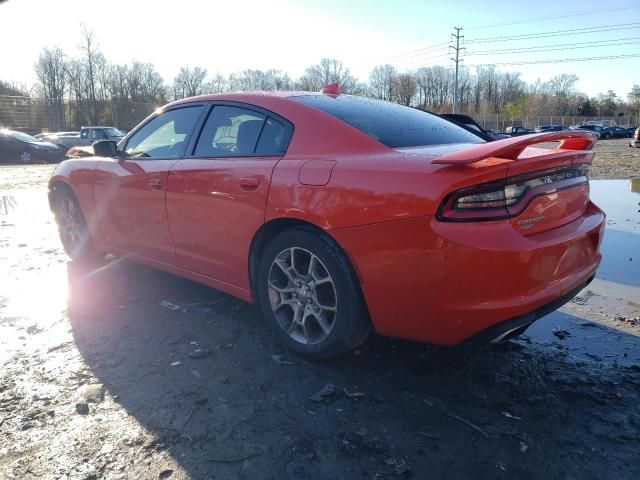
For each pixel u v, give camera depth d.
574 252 2.53
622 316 3.57
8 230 6.48
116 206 4.01
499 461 2.08
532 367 2.84
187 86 66.12
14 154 20.80
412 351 3.01
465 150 2.30
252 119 3.18
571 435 2.24
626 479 1.98
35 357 2.94
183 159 3.47
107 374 2.75
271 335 3.24
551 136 2.33
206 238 3.29
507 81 95.19
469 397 2.54
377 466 2.05
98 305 3.75
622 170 12.98
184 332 3.28
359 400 2.51
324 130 2.82
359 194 2.44
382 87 76.38
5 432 2.25
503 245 2.17
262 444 2.18
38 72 56.03
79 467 2.03
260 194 2.86
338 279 2.60
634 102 87.06
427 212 2.21
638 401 2.50
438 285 2.24
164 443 2.18
